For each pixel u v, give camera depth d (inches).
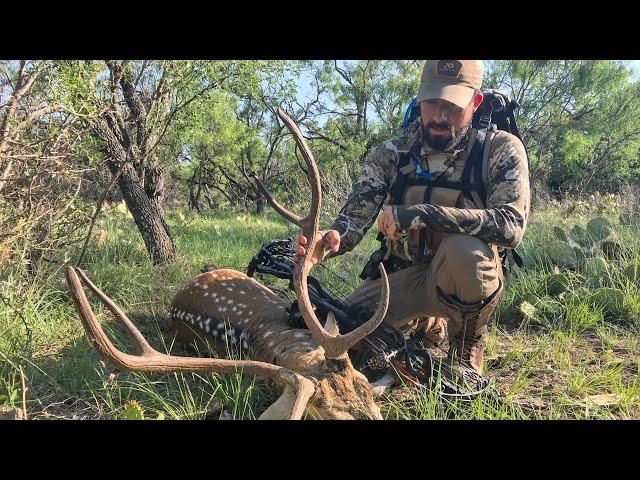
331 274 231.3
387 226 126.9
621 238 261.9
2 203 170.2
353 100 1037.8
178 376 139.1
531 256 250.8
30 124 183.6
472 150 132.6
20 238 179.5
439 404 119.9
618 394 130.0
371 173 142.3
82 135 222.8
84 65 193.5
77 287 93.4
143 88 294.5
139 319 180.7
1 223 171.5
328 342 105.4
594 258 225.0
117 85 248.8
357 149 927.7
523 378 140.9
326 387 103.7
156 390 131.6
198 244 327.6
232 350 142.8
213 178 1109.7
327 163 946.1
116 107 258.5
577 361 153.3
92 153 236.5
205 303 153.8
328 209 429.1
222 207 1090.1
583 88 943.0
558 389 135.6
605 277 215.9
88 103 194.4
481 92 134.9
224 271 159.8
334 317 123.9
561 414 122.4
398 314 144.0
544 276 213.8
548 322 183.6
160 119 283.6
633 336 170.7
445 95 126.0
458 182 133.2
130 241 292.5
